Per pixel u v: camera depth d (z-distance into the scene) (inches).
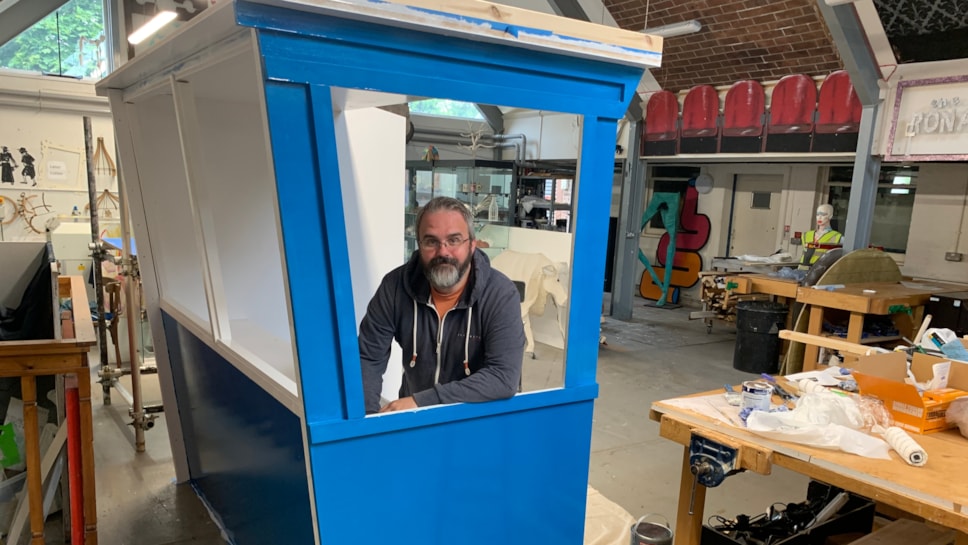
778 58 245.8
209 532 103.2
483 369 65.4
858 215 210.2
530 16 55.6
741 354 219.6
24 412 78.0
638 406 177.9
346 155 94.7
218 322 85.2
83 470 84.2
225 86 85.0
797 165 295.7
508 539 68.1
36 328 129.3
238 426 84.6
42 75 253.8
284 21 46.8
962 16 175.8
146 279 111.4
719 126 266.5
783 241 307.0
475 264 71.1
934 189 236.5
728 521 93.0
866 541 78.8
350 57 50.2
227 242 107.5
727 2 232.2
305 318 51.6
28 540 96.2
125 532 102.8
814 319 183.8
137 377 132.9
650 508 119.0
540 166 287.0
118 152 106.4
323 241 51.4
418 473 59.9
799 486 130.6
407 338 73.7
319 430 53.1
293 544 69.0
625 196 301.3
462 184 235.0
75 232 204.4
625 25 275.9
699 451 75.8
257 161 108.3
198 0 207.0
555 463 69.4
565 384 68.5
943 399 79.0
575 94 61.7
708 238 344.2
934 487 61.1
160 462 129.8
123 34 259.3
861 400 80.3
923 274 240.8
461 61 55.2
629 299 304.8
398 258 104.6
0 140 249.0
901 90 198.2
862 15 193.0
